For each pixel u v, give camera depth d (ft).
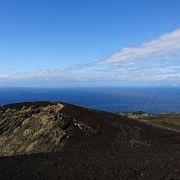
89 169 74.49
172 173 70.95
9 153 146.10
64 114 154.40
